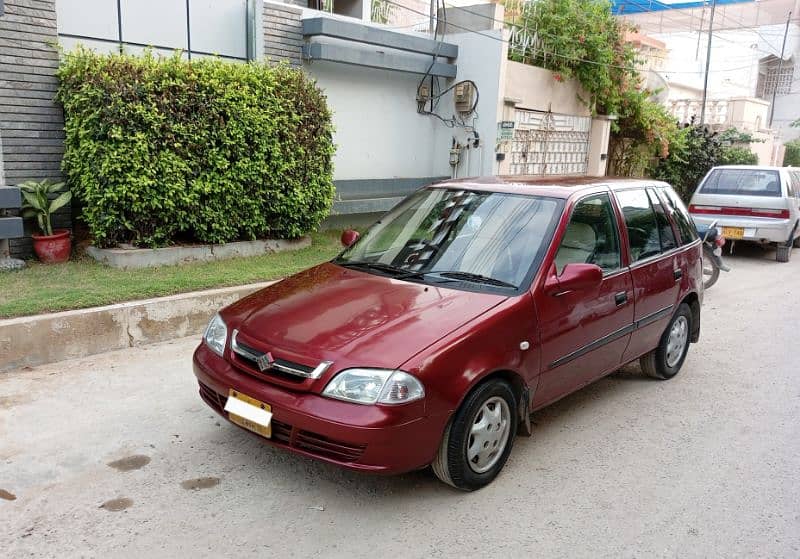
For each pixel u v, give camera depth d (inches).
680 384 217.6
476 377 134.0
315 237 397.1
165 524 127.9
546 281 154.3
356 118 452.4
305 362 129.8
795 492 149.3
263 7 375.2
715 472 157.5
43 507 131.8
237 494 139.7
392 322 138.3
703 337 273.3
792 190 455.2
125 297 233.9
